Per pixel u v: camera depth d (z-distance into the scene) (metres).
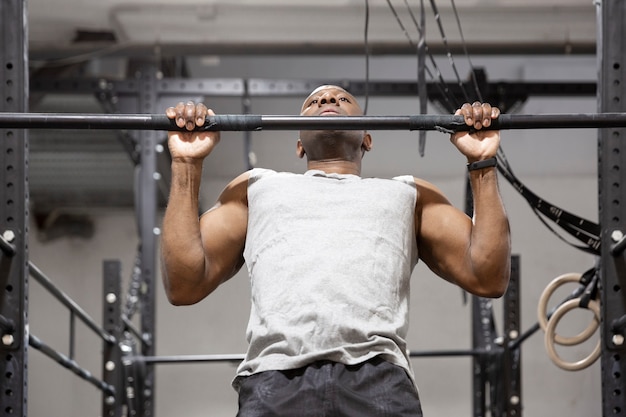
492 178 2.62
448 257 2.68
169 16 7.80
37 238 10.45
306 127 2.58
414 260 2.66
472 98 8.03
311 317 2.37
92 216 10.55
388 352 2.37
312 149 2.74
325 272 2.41
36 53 8.13
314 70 9.86
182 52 8.17
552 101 9.94
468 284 2.66
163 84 8.02
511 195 10.21
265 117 2.58
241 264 2.77
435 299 10.11
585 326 9.92
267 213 2.54
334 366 2.34
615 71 3.62
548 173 10.23
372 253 2.46
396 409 2.32
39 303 10.28
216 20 7.83
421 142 3.44
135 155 7.93
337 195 2.55
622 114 2.61
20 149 3.51
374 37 8.09
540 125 2.61
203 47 8.14
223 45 8.12
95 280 10.43
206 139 2.62
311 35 8.03
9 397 3.41
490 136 2.63
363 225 2.50
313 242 2.46
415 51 8.23
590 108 9.92
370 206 2.53
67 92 7.98
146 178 7.80
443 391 9.98
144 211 7.77
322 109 2.81
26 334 3.48
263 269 2.47
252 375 2.39
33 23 7.89
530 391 9.90
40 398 10.08
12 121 2.55
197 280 2.62
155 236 7.77
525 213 10.17
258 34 8.02
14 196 3.49
